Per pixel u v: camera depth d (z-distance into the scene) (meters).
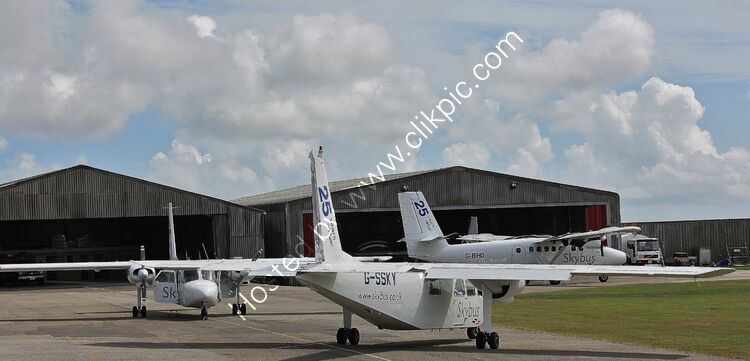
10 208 68.75
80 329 33.47
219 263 37.53
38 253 85.44
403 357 23.86
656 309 39.78
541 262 60.25
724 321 33.78
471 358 23.66
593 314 37.81
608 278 70.94
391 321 25.59
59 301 53.91
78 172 71.06
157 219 94.00
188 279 38.31
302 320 36.81
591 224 79.25
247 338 29.39
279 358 23.66
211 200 74.62
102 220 98.00
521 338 28.92
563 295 50.69
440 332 30.77
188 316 39.78
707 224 97.44
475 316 28.06
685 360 23.19
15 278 78.81
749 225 97.25
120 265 39.12
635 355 24.20
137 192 72.62
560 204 76.56
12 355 24.47
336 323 35.12
